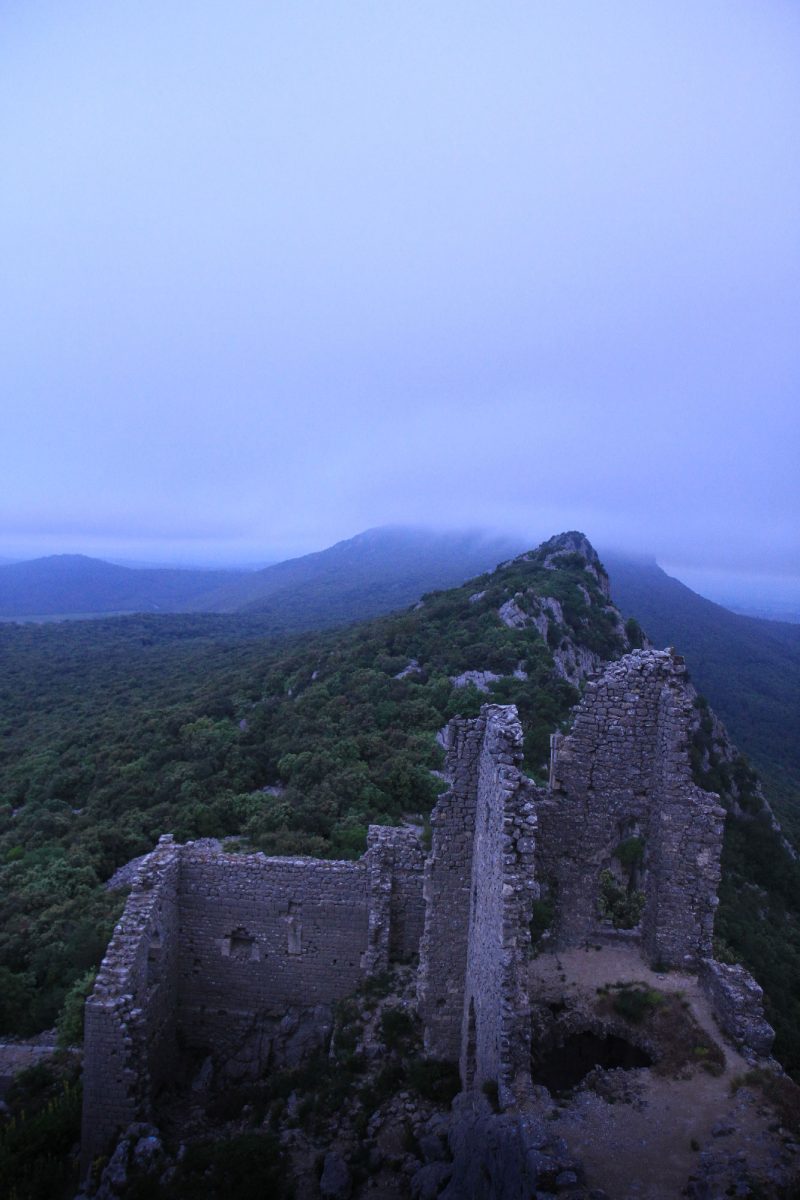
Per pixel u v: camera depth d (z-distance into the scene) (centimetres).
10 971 2530
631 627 7762
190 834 3659
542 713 4722
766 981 2969
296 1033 2059
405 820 3697
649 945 1706
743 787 5166
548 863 1762
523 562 9362
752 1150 1168
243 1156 1557
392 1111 1619
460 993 1741
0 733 7325
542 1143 1147
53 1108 1831
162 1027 2038
